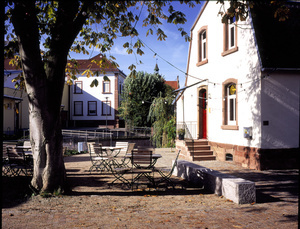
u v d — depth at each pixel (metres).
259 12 11.20
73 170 10.76
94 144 10.24
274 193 6.96
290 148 10.63
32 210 5.31
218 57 13.36
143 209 5.49
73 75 9.54
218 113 13.37
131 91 31.73
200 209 5.50
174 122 21.56
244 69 11.34
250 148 10.93
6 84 26.52
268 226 4.46
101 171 10.04
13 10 6.00
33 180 6.68
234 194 6.08
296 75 10.74
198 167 8.41
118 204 5.88
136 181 8.58
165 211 5.34
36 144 6.56
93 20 9.09
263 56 10.30
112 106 39.00
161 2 7.39
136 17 7.74
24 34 6.03
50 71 6.45
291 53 10.57
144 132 28.72
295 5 12.16
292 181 8.45
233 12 6.81
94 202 6.02
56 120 6.62
